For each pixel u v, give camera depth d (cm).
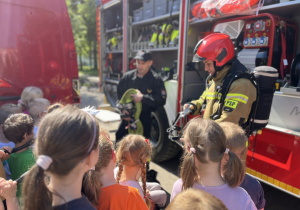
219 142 114
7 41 273
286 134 201
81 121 80
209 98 205
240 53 275
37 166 74
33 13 285
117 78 510
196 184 117
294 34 276
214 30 301
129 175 150
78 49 2678
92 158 86
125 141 150
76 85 327
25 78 286
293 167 198
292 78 235
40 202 74
